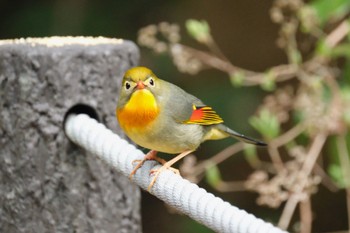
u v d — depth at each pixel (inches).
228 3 656.4
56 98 302.5
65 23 597.3
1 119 306.8
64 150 306.3
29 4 603.8
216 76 598.9
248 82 476.7
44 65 300.0
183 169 408.5
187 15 642.8
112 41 329.1
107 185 314.8
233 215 228.8
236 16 657.0
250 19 657.0
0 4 602.5
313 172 492.4
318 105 407.5
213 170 415.8
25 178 306.0
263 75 444.5
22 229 309.7
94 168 311.0
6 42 323.3
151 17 625.0
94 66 307.1
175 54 434.0
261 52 654.5
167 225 638.5
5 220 313.0
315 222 626.5
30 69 300.0
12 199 309.6
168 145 306.5
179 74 597.0
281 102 441.4
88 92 307.7
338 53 444.1
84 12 604.4
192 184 258.5
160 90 301.9
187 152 314.8
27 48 303.6
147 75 297.3
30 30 593.6
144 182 281.1
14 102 303.6
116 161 287.1
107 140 289.3
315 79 421.1
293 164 413.1
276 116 449.4
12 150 306.5
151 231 641.0
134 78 293.3
